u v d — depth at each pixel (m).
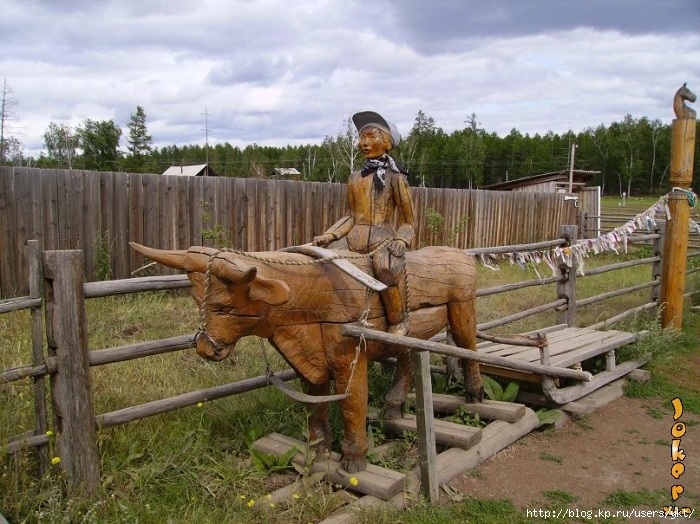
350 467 3.53
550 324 7.67
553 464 4.11
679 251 7.30
